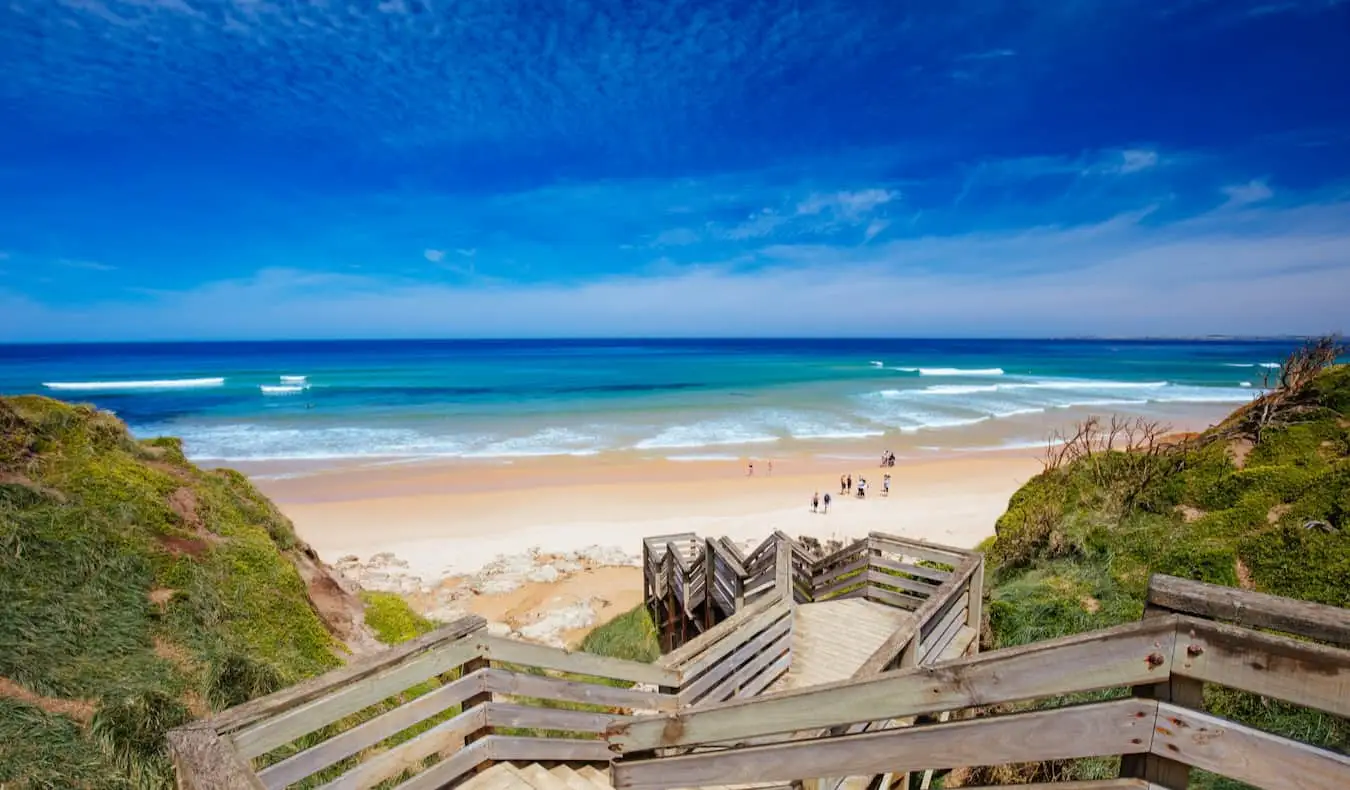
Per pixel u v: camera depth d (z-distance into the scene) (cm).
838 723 230
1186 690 160
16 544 505
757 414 4300
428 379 6606
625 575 1611
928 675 202
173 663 469
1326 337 1066
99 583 513
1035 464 2869
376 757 320
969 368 8450
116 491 636
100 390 5400
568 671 418
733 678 564
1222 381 6288
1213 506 773
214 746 231
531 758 399
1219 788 388
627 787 330
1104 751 169
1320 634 138
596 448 3247
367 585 1534
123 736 369
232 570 638
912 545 748
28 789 316
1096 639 168
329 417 4116
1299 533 623
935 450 3184
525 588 1532
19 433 651
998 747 188
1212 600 153
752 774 266
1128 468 919
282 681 510
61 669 412
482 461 2947
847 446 3288
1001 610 686
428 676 342
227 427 3741
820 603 792
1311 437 884
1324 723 434
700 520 2127
